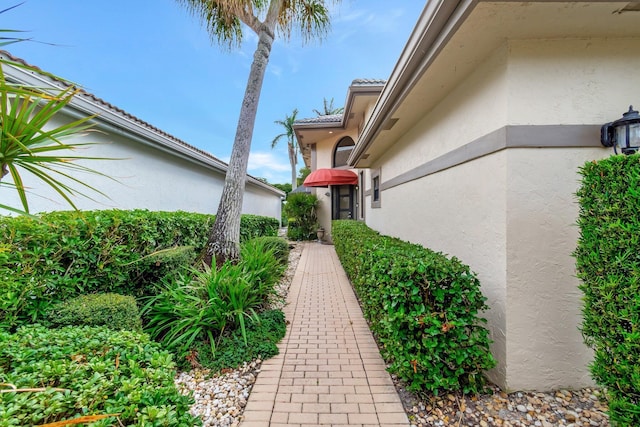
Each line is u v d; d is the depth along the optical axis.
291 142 39.44
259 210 21.03
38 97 2.17
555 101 3.48
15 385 1.89
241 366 4.26
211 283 5.14
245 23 8.20
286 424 3.13
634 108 3.49
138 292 5.32
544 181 3.46
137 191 8.19
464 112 4.47
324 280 9.36
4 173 2.06
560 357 3.47
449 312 3.36
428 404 3.34
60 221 4.27
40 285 3.86
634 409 2.28
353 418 3.20
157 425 1.71
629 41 3.50
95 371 2.10
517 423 3.03
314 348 4.81
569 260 3.45
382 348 4.61
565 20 3.10
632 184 2.35
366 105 13.82
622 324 2.40
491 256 3.76
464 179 4.47
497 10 2.92
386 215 10.15
